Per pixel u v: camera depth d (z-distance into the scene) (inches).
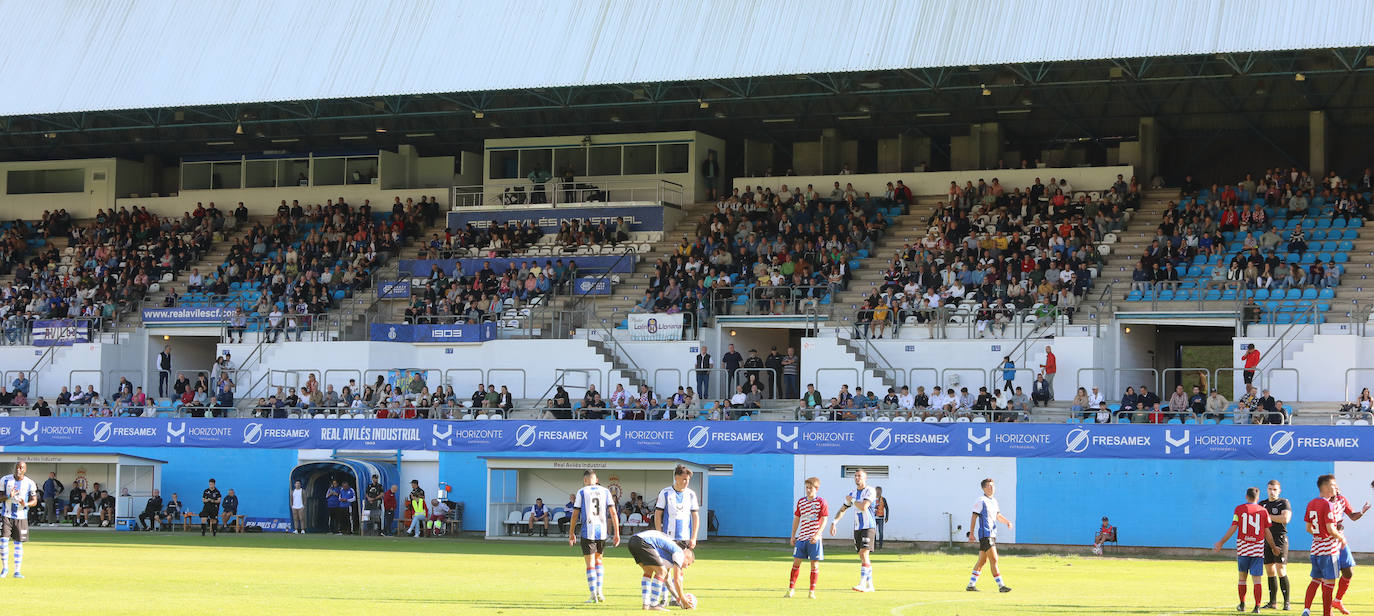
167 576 1041.5
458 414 1876.2
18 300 2361.0
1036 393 1723.7
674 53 1940.2
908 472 1635.1
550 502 1760.6
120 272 2401.6
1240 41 1695.4
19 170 2674.7
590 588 847.7
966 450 1616.6
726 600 885.8
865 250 2110.0
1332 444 1476.4
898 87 1950.1
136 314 2305.6
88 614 755.4
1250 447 1510.8
